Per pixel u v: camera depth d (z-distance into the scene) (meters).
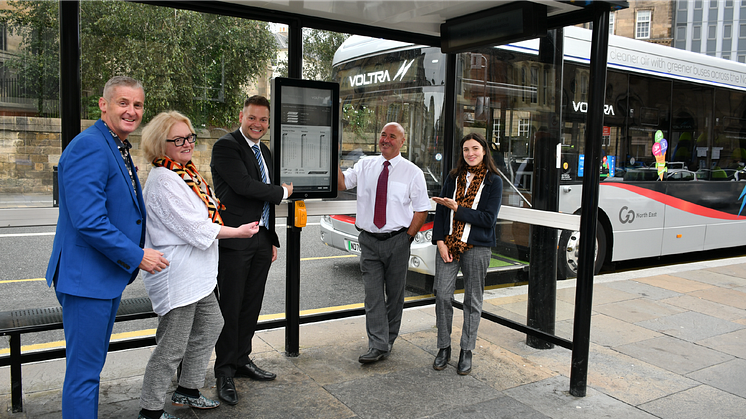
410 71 5.34
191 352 2.95
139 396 3.24
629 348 4.52
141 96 2.48
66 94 3.04
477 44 3.87
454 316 5.22
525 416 3.18
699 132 8.48
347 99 4.91
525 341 4.53
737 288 6.68
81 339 2.35
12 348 2.93
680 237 8.28
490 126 5.11
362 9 3.74
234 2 3.54
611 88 7.29
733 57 42.94
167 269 2.67
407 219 3.85
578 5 3.16
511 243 5.09
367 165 3.97
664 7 38.25
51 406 3.07
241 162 3.21
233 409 3.12
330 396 3.33
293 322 3.93
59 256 2.38
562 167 6.11
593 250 3.38
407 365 3.89
